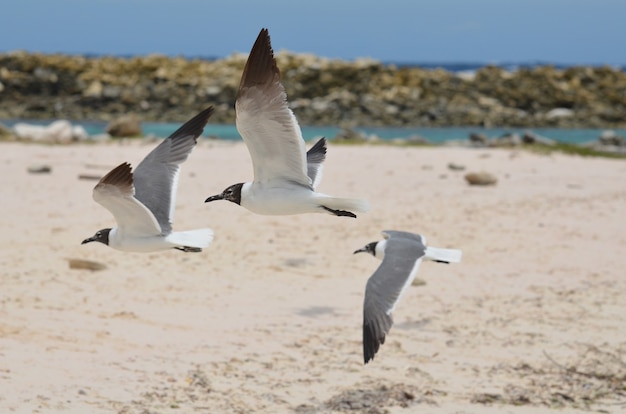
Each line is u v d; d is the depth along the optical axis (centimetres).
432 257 811
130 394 1012
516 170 2961
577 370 1159
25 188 2319
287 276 1581
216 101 6606
